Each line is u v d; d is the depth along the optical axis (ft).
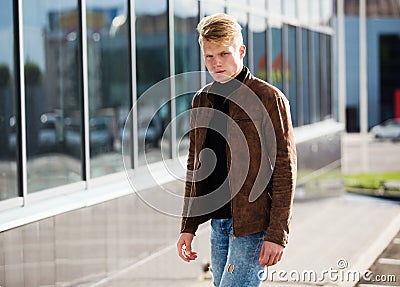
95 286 28.43
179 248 19.40
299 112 56.44
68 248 26.63
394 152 128.36
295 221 52.65
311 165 56.13
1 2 27.27
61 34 47.29
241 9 44.32
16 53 26.32
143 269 31.83
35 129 44.50
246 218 17.69
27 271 24.35
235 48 17.76
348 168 99.91
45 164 39.40
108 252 29.30
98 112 63.72
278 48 51.44
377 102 193.36
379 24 193.77
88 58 63.82
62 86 48.16
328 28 64.80
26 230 24.30
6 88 35.09
